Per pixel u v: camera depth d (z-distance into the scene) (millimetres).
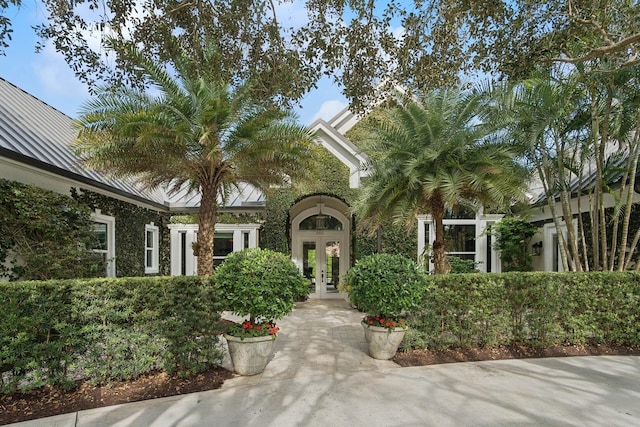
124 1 5348
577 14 5410
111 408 4516
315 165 9680
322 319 10422
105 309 5043
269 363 6316
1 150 6551
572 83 7234
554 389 5074
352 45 5738
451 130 8258
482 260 13227
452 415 4305
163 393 4965
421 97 7691
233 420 4211
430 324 6785
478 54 5852
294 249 14984
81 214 8773
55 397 4730
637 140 7594
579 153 9297
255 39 5797
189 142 8055
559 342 7086
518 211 10461
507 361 6383
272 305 5645
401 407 4527
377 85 6340
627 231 8141
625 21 5758
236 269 5758
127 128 7375
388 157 8664
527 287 7016
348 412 4402
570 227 8406
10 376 4641
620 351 6910
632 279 7234
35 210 7418
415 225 12930
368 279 6520
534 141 7613
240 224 14000
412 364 6234
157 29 5691
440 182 7766
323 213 15000
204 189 9125
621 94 7266
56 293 4812
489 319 6875
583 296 7137
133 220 12180
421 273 6727
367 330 6664
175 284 5500
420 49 5723
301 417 4277
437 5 5406
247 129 8211
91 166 8266
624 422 4117
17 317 4559
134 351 5223
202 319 5594
